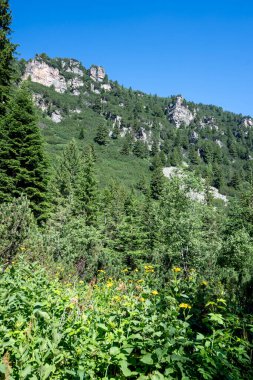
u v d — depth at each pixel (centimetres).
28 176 2098
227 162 19012
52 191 3353
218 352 306
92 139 14300
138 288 618
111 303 526
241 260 1880
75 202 3173
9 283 498
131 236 2336
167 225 2159
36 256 849
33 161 2200
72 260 994
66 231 1392
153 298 426
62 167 5162
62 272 846
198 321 414
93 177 3553
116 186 6844
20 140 2145
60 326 355
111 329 353
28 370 278
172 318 363
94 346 322
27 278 567
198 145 19375
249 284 585
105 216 3572
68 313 414
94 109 19975
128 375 288
